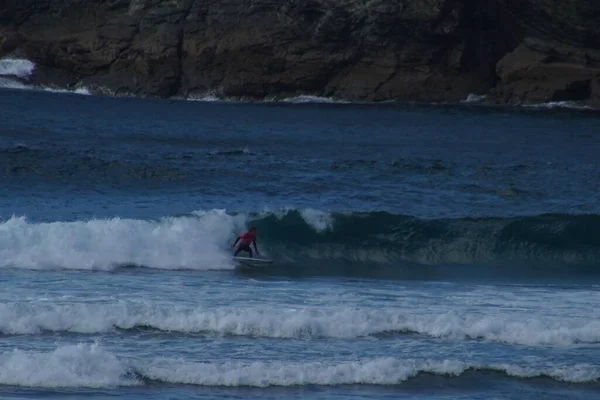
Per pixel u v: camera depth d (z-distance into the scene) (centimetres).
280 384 6006
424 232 10806
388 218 10806
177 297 7719
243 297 7850
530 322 7175
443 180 15200
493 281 9519
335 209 12394
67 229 9231
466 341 6888
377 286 8762
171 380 5947
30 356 5969
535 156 19962
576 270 10588
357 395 5925
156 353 6334
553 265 10762
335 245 10581
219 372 6025
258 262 9750
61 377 5825
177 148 18512
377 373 6166
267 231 10456
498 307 7812
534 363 6506
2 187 13012
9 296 7425
